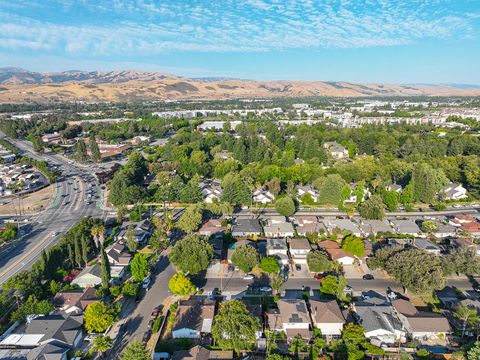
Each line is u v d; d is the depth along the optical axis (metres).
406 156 187.12
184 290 77.25
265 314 72.38
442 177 144.25
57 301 75.81
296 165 160.62
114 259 93.38
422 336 65.56
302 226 112.00
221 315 64.75
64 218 126.88
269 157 186.25
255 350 63.00
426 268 77.75
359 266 91.94
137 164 170.50
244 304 67.44
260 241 105.62
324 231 108.94
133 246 99.00
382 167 158.50
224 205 122.38
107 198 147.50
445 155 197.75
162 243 102.19
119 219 119.62
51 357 59.50
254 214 127.25
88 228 102.81
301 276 87.88
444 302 76.19
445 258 85.62
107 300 77.88
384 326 66.50
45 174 183.25
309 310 73.06
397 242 102.50
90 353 62.06
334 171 152.25
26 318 71.69
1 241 106.25
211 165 177.00
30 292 76.19
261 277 87.44
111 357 61.59
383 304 73.50
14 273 90.25
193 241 89.19
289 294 80.12
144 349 57.31
